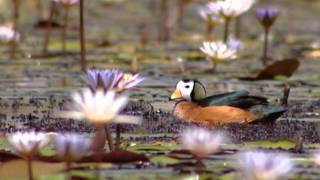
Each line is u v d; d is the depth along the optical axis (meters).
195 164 8.37
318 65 18.59
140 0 32.88
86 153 8.11
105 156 8.37
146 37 23.73
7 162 8.20
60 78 15.79
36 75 16.22
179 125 11.05
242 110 11.18
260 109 11.16
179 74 16.69
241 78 16.12
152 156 8.80
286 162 6.64
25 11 27.73
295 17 29.31
